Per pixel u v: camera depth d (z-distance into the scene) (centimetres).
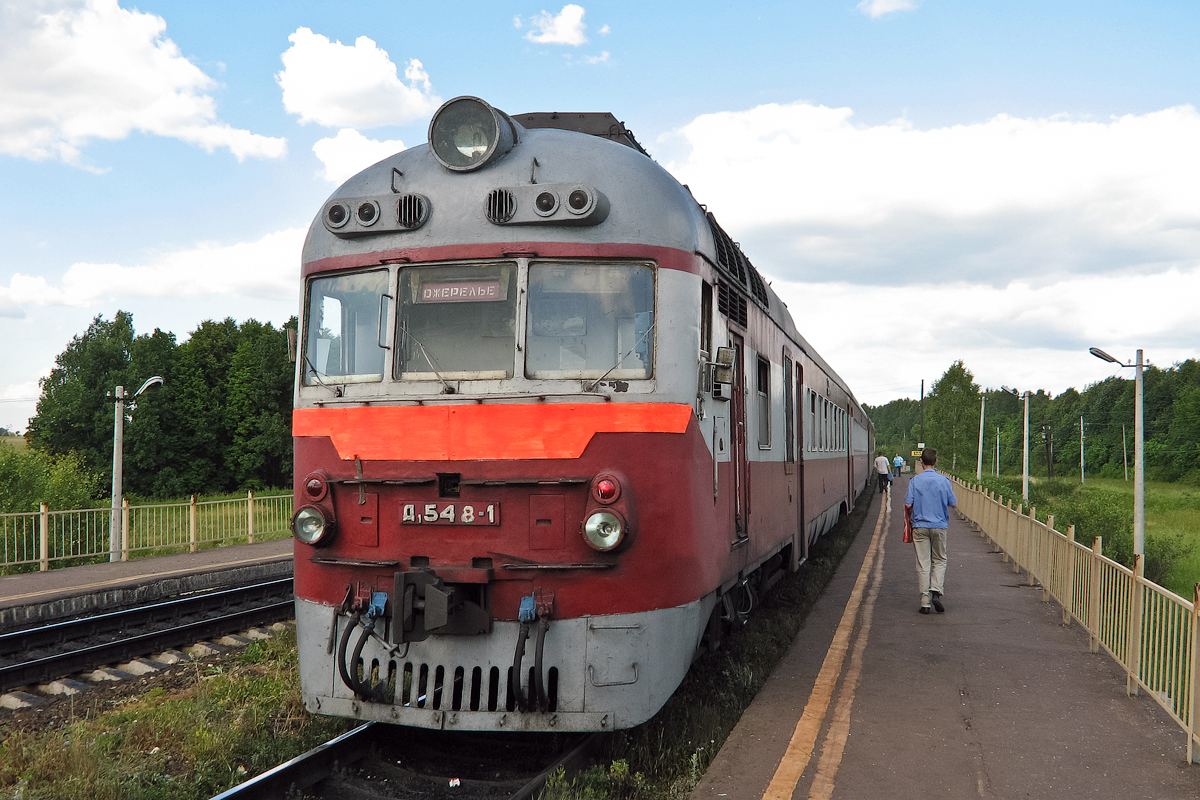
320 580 539
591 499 498
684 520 529
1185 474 7544
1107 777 501
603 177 541
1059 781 495
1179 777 501
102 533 1580
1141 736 571
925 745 555
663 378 525
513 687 482
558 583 501
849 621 959
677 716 605
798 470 1106
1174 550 1927
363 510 530
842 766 520
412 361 536
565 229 528
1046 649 819
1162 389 9394
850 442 2275
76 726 592
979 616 983
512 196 525
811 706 640
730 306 680
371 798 489
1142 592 655
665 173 580
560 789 458
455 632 498
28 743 552
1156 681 619
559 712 493
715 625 670
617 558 502
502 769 528
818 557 1466
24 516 1427
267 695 658
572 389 513
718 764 525
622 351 525
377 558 524
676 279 538
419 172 560
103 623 954
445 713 495
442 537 514
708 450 575
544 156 549
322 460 547
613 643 499
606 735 555
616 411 511
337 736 573
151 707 638
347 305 563
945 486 1002
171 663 828
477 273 533
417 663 508
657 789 496
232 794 441
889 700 654
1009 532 1473
